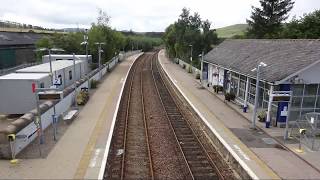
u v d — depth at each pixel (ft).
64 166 47.24
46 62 122.11
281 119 67.26
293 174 45.73
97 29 172.45
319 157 51.96
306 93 66.95
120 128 69.67
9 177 43.78
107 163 50.19
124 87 117.60
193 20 217.36
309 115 66.49
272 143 57.88
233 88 94.84
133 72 167.02
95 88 110.32
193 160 53.06
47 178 43.55
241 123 70.08
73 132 62.39
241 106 84.69
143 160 52.90
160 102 95.50
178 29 219.20
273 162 49.55
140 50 363.15
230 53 103.76
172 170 49.08
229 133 62.85
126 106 89.66
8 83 74.74
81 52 158.40
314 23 131.23
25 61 162.40
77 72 115.96
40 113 59.62
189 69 157.07
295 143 58.08
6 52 143.13
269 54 79.51
